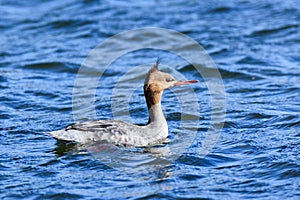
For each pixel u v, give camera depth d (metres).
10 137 15.35
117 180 12.92
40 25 25.83
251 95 18.70
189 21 25.62
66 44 23.86
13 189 12.53
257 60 21.75
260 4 27.41
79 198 12.17
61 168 13.45
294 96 18.41
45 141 15.05
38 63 21.73
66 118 16.92
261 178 12.96
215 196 12.23
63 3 28.14
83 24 25.70
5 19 26.48
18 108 17.78
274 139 15.02
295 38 23.77
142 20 25.75
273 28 24.67
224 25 25.22
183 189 12.52
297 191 12.37
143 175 13.16
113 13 26.70
